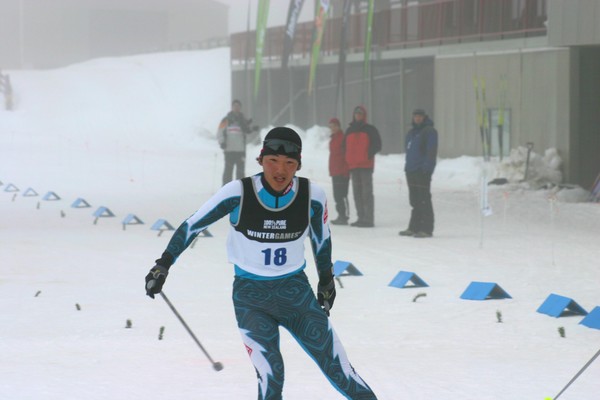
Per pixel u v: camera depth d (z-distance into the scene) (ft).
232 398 60.34
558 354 74.38
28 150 392.27
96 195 234.99
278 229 49.73
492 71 289.12
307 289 50.62
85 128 513.86
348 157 176.45
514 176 250.37
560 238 159.12
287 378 66.13
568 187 237.25
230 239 50.98
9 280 113.09
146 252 138.62
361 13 368.48
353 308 95.86
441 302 99.19
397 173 292.20
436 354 74.43
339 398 60.64
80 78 610.24
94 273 118.73
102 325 86.28
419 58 332.60
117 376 66.44
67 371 67.92
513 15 290.15
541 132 269.44
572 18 230.27
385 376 66.90
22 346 77.00
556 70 262.06
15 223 177.47
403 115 339.57
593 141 255.70
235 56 462.19
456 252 141.08
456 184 259.39
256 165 333.42
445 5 319.47
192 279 114.01
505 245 149.69
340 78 355.56
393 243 152.46
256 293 50.01
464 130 304.09
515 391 62.39
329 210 206.28
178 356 73.05
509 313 92.94
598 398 60.59
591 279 115.44
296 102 416.67
